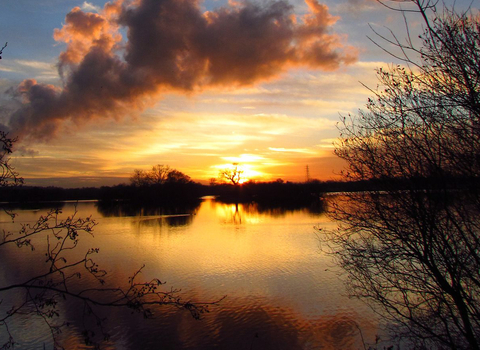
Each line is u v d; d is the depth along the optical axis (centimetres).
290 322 1589
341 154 927
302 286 2039
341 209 1024
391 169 782
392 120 736
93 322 1602
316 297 1866
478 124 557
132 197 10575
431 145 632
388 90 718
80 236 4006
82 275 2284
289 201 9169
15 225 4497
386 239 851
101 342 1439
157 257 2858
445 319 755
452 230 680
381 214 808
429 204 659
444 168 614
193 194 11881
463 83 583
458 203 622
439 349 842
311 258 2683
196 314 690
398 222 805
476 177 575
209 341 1444
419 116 632
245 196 11638
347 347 1364
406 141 699
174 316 1661
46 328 1547
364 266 996
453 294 665
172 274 2342
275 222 5094
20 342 1428
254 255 2867
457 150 605
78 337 1477
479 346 709
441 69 607
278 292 1956
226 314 1689
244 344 1425
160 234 4206
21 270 2411
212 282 2162
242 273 2339
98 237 3959
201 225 5078
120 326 1567
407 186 717
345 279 2095
